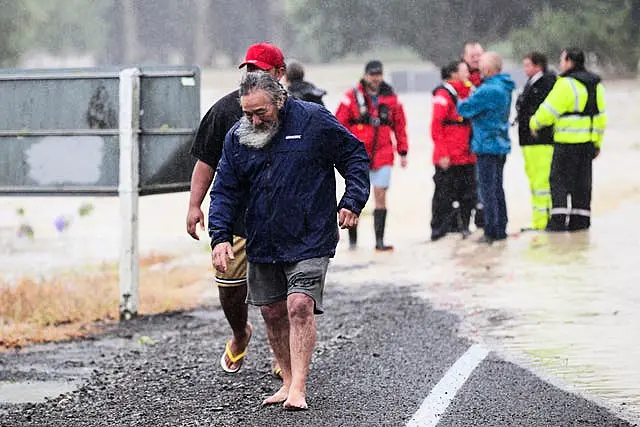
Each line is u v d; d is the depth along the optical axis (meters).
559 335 29.23
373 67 45.84
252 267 22.38
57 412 22.73
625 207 55.38
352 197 21.75
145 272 43.47
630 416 21.61
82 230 57.91
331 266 42.62
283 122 21.69
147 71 34.38
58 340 31.09
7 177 34.97
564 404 22.41
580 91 46.78
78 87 34.38
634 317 31.30
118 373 26.50
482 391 23.42
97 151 34.34
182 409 22.58
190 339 30.88
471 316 32.00
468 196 48.84
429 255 44.28
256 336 30.59
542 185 48.59
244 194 22.28
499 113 45.72
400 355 27.12
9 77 34.69
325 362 26.45
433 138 48.53
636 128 108.62
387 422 21.02
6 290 36.72
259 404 22.73
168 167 34.50
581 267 39.50
